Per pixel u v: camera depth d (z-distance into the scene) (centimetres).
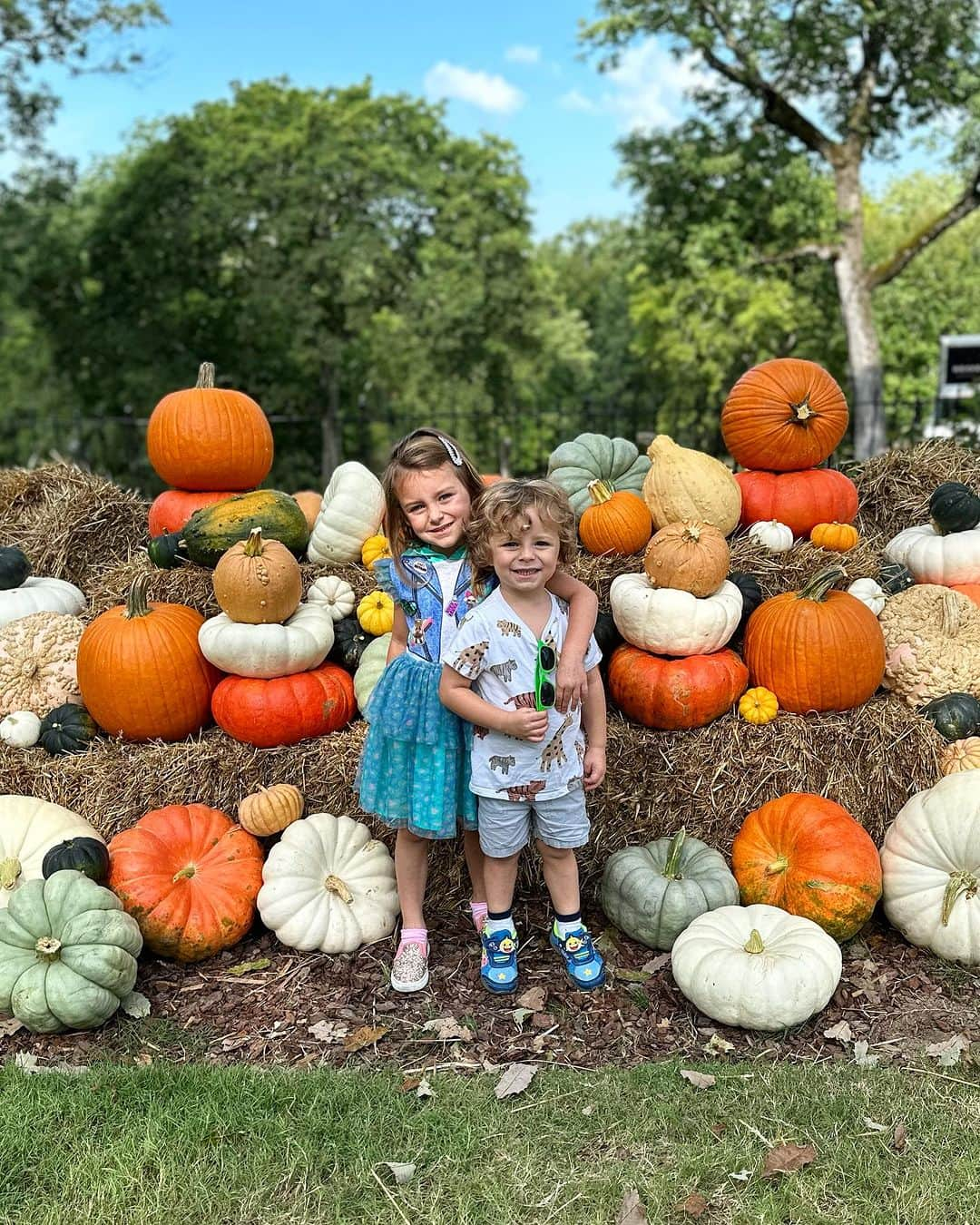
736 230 2150
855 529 546
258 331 2469
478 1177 271
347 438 2597
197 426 562
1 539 624
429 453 351
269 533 504
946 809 381
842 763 418
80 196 2769
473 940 394
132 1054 332
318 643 439
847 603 430
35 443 2583
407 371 2564
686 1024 343
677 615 421
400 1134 288
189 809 414
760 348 2895
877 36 1980
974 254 3359
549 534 328
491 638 334
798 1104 296
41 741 471
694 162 2084
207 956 387
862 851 375
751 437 534
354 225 2391
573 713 343
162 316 2530
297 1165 276
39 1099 302
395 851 405
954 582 509
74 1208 263
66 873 358
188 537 505
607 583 473
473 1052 330
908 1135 283
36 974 337
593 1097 303
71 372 2666
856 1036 334
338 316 2583
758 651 435
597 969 362
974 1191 262
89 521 622
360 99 2453
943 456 596
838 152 2108
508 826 347
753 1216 256
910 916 378
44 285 2531
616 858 395
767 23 1906
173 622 455
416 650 356
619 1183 268
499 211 2606
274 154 2364
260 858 410
